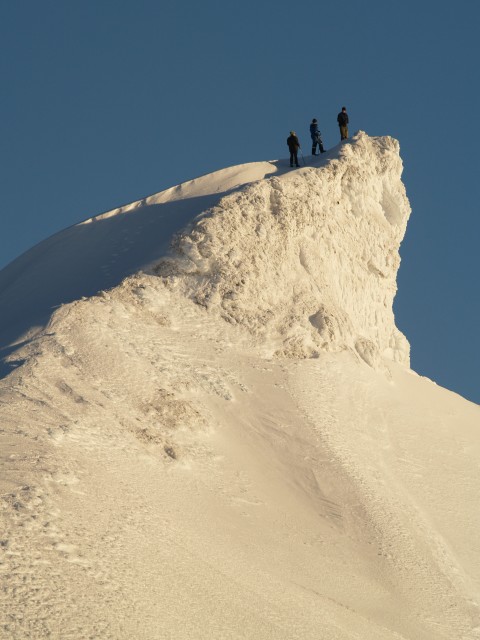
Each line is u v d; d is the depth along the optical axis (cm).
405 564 5262
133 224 8119
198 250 7131
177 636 3647
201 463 5453
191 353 6531
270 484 5625
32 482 4341
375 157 8662
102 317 6481
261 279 7206
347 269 8056
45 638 3341
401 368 8481
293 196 7650
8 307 7475
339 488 5803
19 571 3662
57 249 8262
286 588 4469
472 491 6531
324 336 7188
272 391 6506
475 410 8188
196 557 4359
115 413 5447
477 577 5509
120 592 3778
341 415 6638
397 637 4453
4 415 5038
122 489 4691
